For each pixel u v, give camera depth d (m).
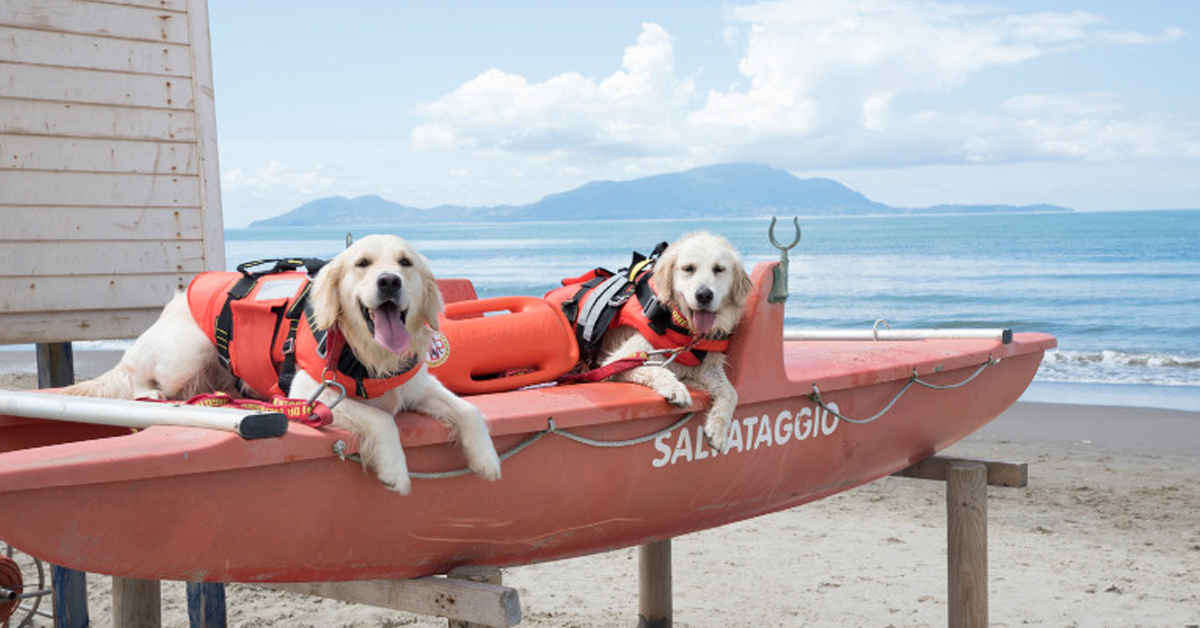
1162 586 5.75
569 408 2.95
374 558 2.72
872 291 34.72
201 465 2.21
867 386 4.04
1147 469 9.13
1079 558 6.31
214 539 2.38
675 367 3.50
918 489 8.30
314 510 2.50
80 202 5.12
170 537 2.31
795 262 50.75
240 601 5.53
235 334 3.04
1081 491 8.20
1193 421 12.02
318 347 2.64
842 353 4.39
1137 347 21.08
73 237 5.10
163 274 5.38
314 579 2.67
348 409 2.54
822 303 32.00
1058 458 9.74
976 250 57.28
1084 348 21.11
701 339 3.41
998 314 27.73
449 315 3.47
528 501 2.95
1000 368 4.80
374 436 2.51
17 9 4.92
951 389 4.47
